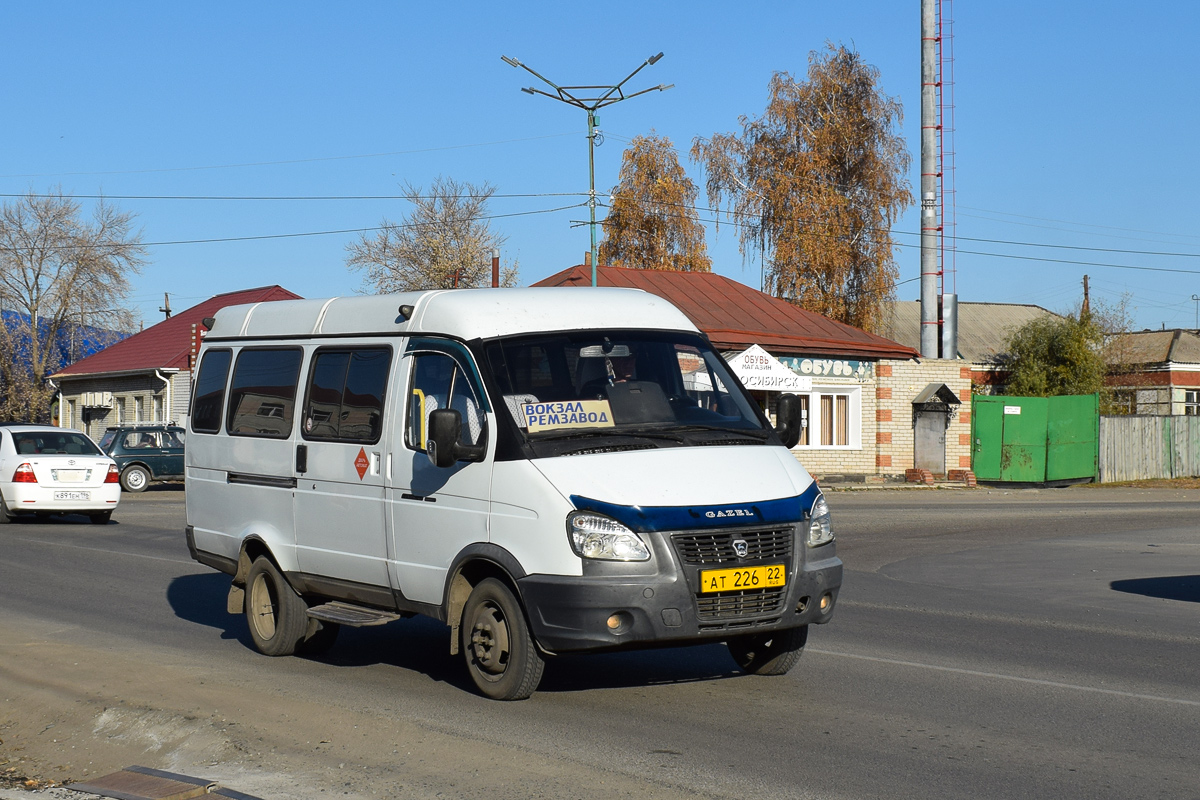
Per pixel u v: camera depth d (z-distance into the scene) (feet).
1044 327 167.02
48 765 20.66
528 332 24.89
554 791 17.90
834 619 35.37
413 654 29.81
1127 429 127.24
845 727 21.80
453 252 195.93
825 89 150.82
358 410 27.12
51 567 47.85
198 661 28.55
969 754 19.94
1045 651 30.04
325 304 29.45
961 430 118.32
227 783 18.67
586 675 26.40
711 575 21.75
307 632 28.96
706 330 108.06
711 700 24.04
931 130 122.52
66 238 184.44
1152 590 42.91
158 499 96.12
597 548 21.62
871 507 85.71
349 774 18.97
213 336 33.24
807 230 146.51
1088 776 18.63
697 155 152.76
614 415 24.18
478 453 23.67
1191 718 22.57
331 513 27.58
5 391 183.32
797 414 26.22
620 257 173.47
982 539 62.49
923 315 121.90
